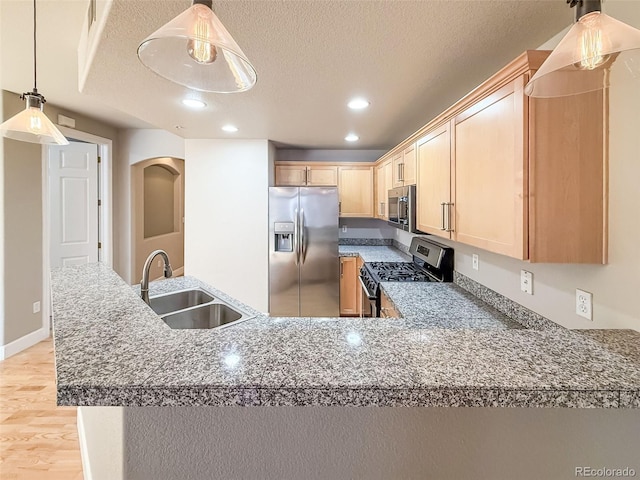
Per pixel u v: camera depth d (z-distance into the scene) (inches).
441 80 81.5
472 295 90.3
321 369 30.3
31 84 116.9
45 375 112.8
